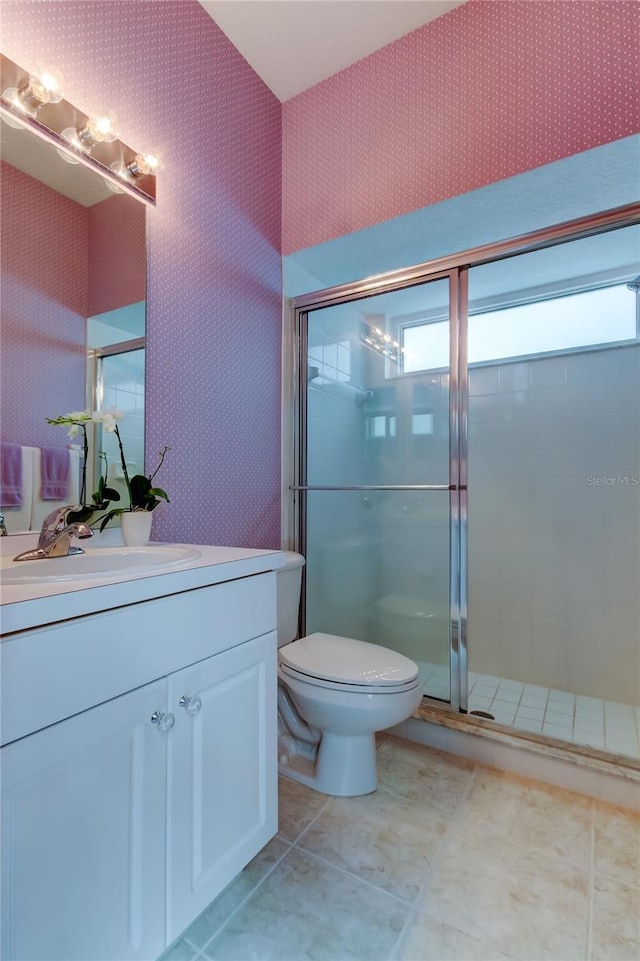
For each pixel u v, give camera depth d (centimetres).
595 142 145
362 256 212
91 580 76
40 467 119
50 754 65
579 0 148
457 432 193
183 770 87
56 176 122
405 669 144
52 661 65
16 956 61
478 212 177
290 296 218
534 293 234
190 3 160
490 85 162
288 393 216
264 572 110
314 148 201
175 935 85
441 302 196
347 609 221
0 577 80
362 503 217
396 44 181
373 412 212
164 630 83
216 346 174
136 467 143
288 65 190
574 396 231
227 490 179
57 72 115
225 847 97
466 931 101
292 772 156
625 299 219
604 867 118
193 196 163
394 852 123
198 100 165
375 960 94
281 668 152
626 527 219
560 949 97
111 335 136
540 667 236
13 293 114
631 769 144
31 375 117
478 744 166
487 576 249
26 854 62
